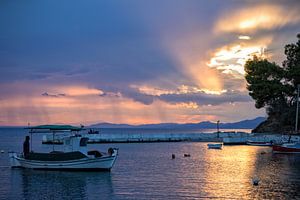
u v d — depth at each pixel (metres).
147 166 49.88
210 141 113.31
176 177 39.34
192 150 79.12
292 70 106.38
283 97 111.00
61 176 40.62
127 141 110.69
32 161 45.81
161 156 65.12
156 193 30.91
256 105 114.06
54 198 29.83
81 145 45.22
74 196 30.38
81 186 34.56
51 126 45.94
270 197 28.98
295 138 88.25
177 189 32.47
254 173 41.97
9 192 32.25
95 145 98.56
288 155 65.25
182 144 101.50
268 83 107.56
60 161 44.31
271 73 109.19
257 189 32.16
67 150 45.53
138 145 97.94
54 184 35.78
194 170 45.16
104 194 30.89
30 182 37.00
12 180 38.25
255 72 109.75
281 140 89.12
